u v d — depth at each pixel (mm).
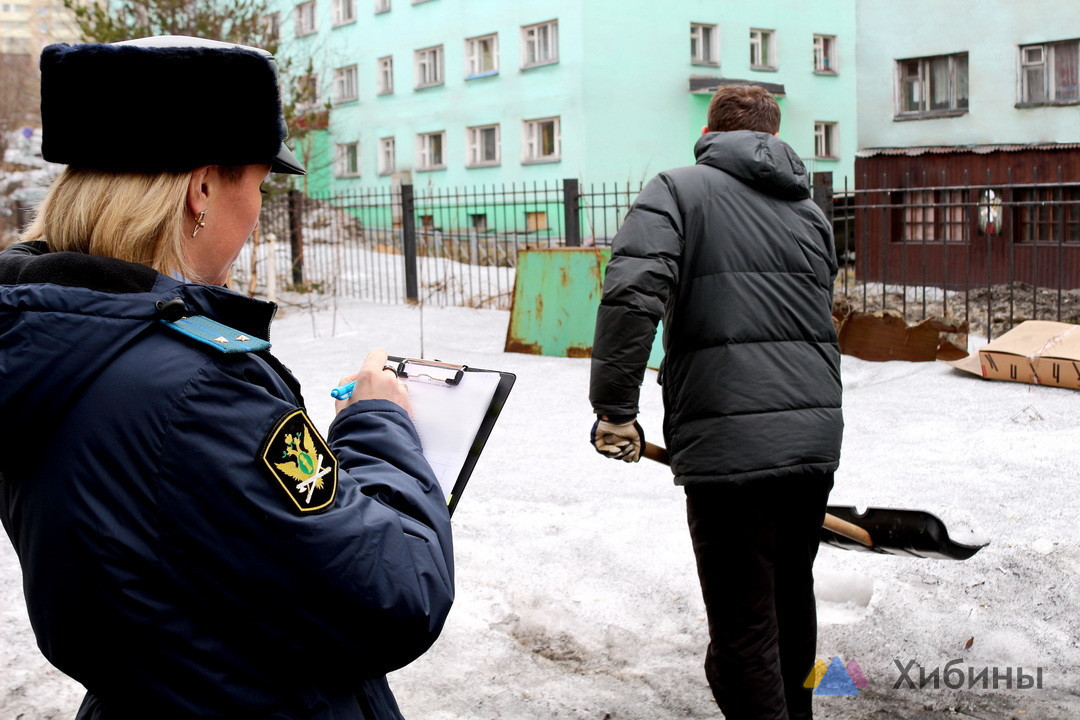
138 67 1106
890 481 4984
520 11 27797
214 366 1068
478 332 10352
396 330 10547
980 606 3619
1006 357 6984
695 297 2549
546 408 6914
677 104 27891
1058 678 3238
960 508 4492
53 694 3072
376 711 1240
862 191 9695
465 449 1366
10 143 11500
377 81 32688
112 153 1128
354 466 1258
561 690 3197
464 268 17016
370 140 33250
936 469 5156
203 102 1134
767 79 29812
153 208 1135
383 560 1127
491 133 29734
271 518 1056
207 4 12039
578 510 4770
